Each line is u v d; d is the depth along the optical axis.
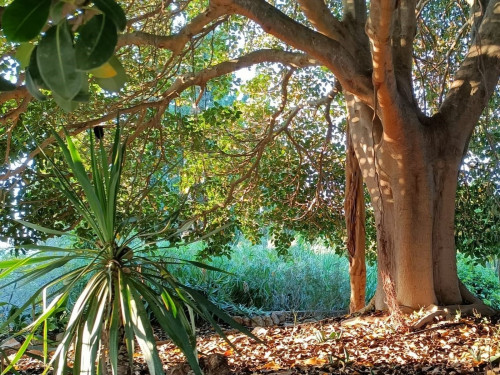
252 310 13.08
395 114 6.66
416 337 6.46
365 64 7.21
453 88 7.81
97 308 3.31
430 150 7.50
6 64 8.00
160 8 7.39
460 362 5.41
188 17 10.95
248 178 10.59
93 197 3.40
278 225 11.57
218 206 9.66
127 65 9.21
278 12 6.24
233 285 14.12
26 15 1.40
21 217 8.65
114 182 3.45
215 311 3.50
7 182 8.50
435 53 10.30
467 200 10.49
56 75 1.42
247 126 11.95
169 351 6.88
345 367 5.39
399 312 7.01
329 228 11.62
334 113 12.08
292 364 5.68
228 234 10.77
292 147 11.56
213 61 11.30
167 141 9.49
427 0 9.39
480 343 6.00
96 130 3.89
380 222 7.87
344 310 14.07
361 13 7.48
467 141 7.98
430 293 7.34
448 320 6.95
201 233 9.73
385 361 5.62
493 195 9.73
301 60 7.77
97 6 1.46
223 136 10.94
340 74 6.57
